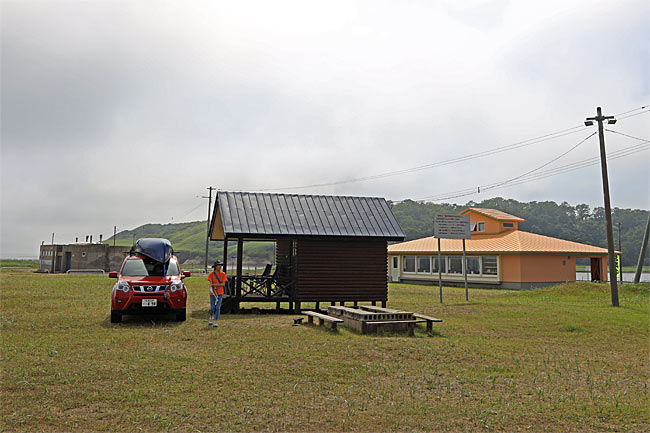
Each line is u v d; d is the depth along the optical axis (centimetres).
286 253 1719
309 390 639
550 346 1013
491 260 3334
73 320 1235
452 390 661
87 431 489
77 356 808
